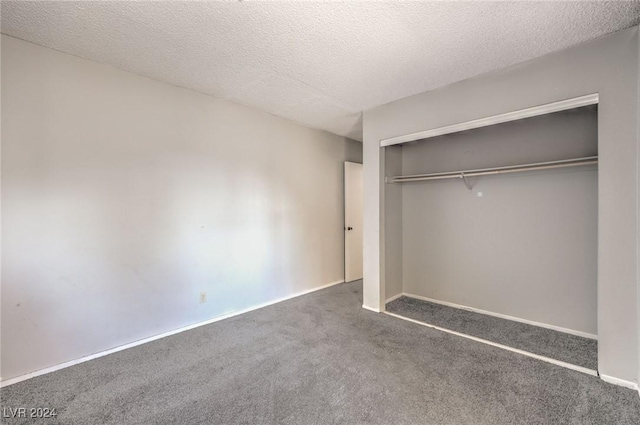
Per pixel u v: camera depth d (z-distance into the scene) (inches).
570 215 106.1
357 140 191.3
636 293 71.1
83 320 89.1
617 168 73.2
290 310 131.7
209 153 118.0
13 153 77.9
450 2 63.4
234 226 126.8
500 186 122.5
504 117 93.5
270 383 77.1
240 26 72.4
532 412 65.3
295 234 153.4
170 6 65.1
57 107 84.0
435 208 142.9
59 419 64.7
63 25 72.2
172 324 108.4
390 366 84.7
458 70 95.3
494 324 115.5
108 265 93.7
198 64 92.0
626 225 72.1
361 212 191.5
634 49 71.3
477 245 129.6
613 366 74.8
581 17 68.2
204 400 70.6
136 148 99.0
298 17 68.7
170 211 107.4
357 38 77.5
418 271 150.1
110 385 76.7
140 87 99.5
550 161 106.5
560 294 108.6
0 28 73.4
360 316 124.3
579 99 79.4
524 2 63.4
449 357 89.6
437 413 65.4
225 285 123.9
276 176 143.4
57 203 84.4
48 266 83.2
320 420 63.7
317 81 104.0
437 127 109.3
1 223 76.7
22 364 79.6
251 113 132.0
